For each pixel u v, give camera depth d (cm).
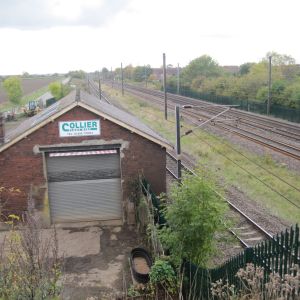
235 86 5875
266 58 8788
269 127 3647
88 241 1432
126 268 1223
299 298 590
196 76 8850
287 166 2398
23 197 1555
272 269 752
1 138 1742
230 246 1371
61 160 1561
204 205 1045
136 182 1593
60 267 782
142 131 1557
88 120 1525
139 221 1488
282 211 1738
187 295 1025
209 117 4347
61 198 1593
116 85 12031
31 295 604
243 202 1811
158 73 14812
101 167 1591
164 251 1152
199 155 2919
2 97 7775
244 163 2589
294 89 4375
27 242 627
